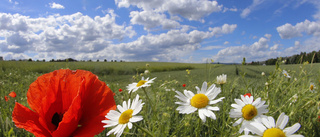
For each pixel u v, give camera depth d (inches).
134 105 41.1
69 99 31.5
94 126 29.7
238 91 91.6
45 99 28.6
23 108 27.6
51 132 28.8
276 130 29.0
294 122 56.6
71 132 28.3
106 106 31.9
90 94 31.9
